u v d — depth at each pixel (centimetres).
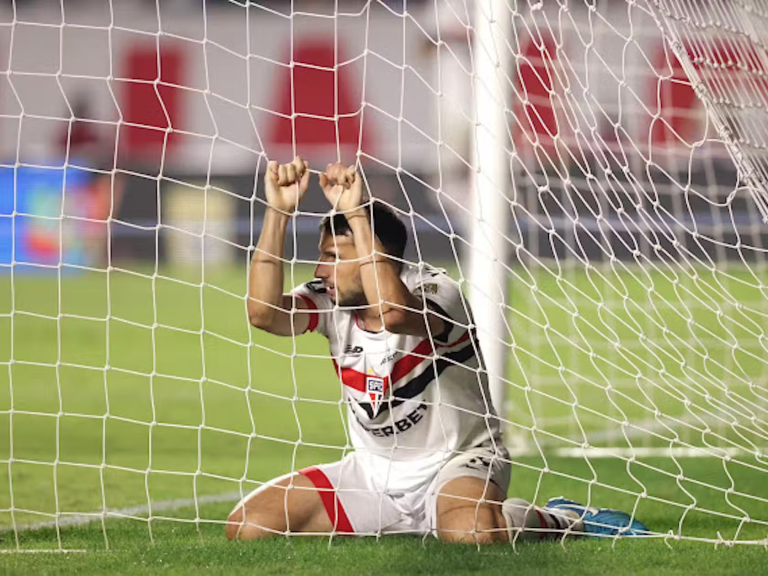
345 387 1446
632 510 1745
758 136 1756
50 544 1458
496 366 2284
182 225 6644
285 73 6988
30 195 6619
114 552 1373
